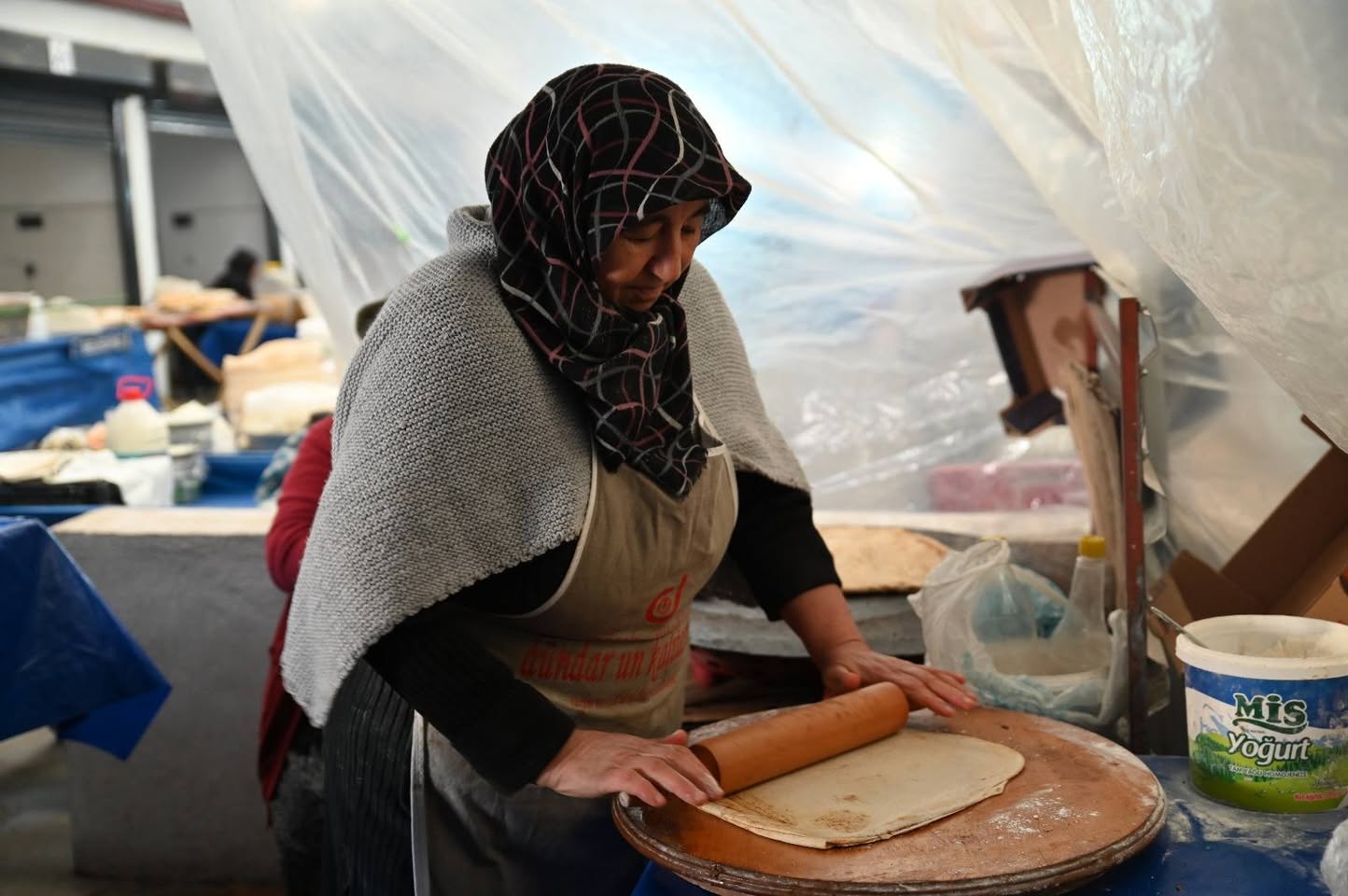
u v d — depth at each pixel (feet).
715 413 5.06
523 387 4.23
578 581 4.37
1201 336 6.24
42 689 7.13
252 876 9.32
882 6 6.17
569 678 4.65
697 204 4.03
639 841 3.78
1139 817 3.74
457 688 4.12
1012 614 5.85
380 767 4.71
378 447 4.14
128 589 9.11
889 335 8.69
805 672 6.58
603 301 4.11
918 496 9.04
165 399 30.53
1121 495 5.45
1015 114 5.85
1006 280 7.32
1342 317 3.73
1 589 6.93
